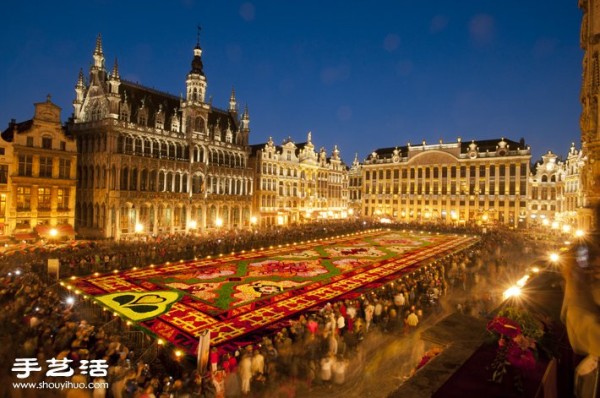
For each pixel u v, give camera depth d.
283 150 91.12
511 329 6.33
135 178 59.03
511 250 49.38
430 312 25.48
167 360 18.31
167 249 42.06
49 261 29.62
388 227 80.62
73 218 53.28
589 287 3.80
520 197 91.38
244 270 36.25
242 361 15.77
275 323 22.77
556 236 64.56
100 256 36.25
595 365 4.28
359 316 23.89
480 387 5.46
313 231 63.03
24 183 48.06
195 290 29.06
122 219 57.00
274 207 88.38
